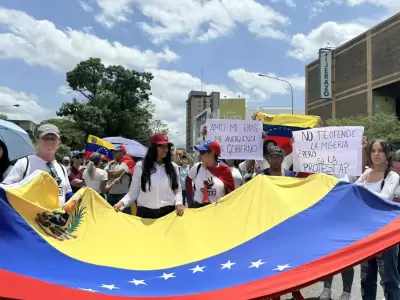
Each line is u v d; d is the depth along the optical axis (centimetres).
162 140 478
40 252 340
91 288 295
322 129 599
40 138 414
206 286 303
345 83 4903
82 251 376
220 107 1959
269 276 301
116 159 829
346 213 402
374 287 437
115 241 414
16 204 350
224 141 689
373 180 464
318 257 324
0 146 429
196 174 543
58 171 431
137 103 5469
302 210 425
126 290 300
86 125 4853
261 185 471
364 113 4509
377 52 4284
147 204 485
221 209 466
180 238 430
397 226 341
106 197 848
